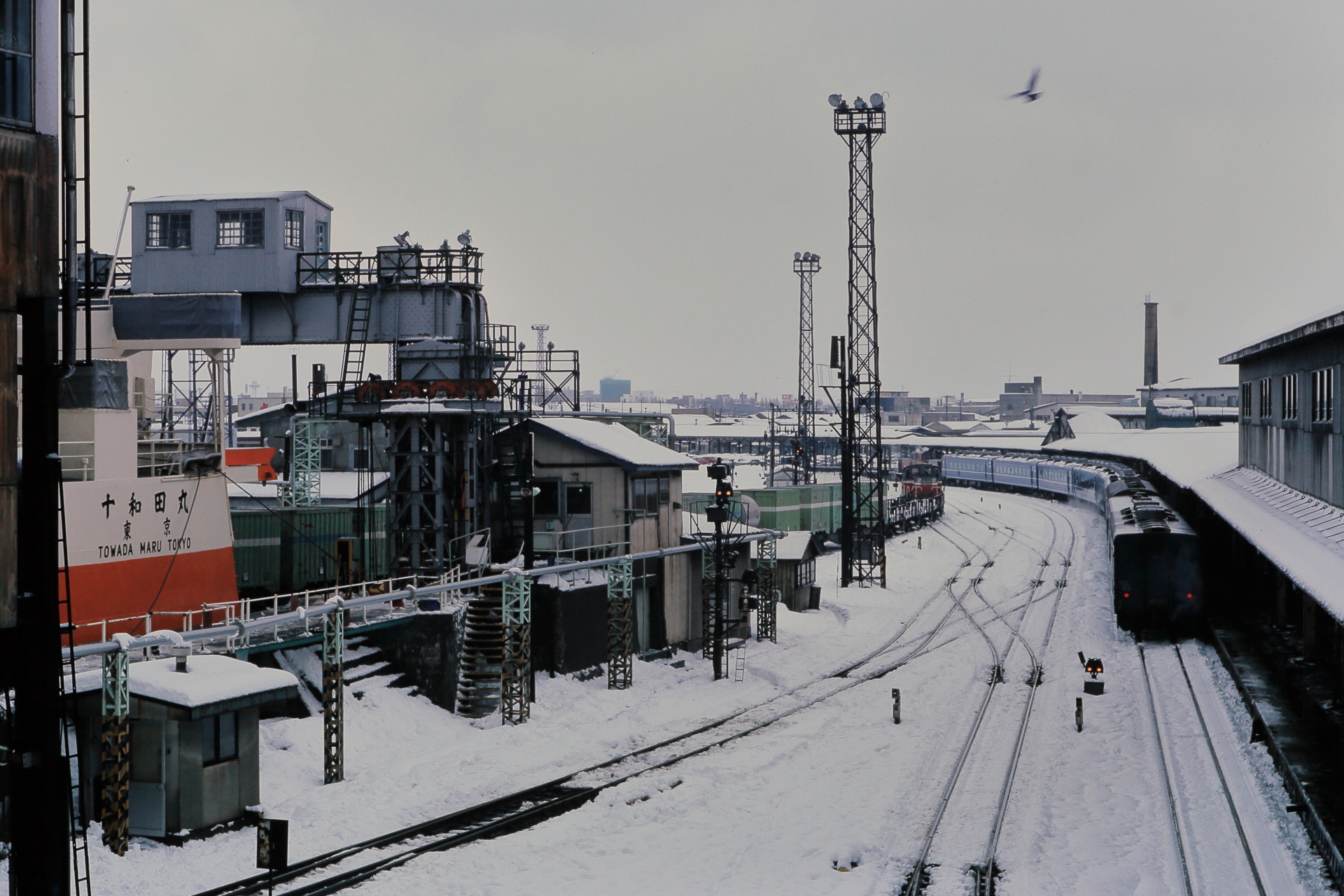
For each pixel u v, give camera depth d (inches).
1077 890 767.1
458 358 1462.8
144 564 1158.3
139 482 1157.7
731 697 1493.6
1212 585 2023.9
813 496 3070.9
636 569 1642.5
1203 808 919.0
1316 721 1103.6
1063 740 1186.6
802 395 3833.7
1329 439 1330.0
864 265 2512.3
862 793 1024.2
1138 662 1569.9
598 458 1632.6
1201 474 2197.3
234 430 2765.7
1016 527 3523.6
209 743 909.2
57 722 540.1
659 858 873.5
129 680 885.8
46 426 536.4
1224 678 1390.3
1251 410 1951.3
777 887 799.7
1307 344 1444.4
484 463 1599.4
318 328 1489.9
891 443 6752.0
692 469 1811.0
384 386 1432.1
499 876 832.3
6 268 513.0
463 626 1403.8
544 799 1024.9
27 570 531.5
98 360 1272.1
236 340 1296.8
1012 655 1697.8
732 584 1852.9
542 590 1470.2
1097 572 2509.8
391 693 1285.7
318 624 1250.0
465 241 1502.2
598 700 1409.9
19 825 536.7
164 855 853.8
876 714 1359.5
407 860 860.0
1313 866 770.2
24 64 517.0
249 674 944.3
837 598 2332.7
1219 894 739.4
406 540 1457.9
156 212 1472.7
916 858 849.5
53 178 527.5
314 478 1882.4
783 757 1171.3
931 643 1851.6
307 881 808.9
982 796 1000.2
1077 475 3873.0
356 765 1112.2
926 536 3452.3
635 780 1085.1
